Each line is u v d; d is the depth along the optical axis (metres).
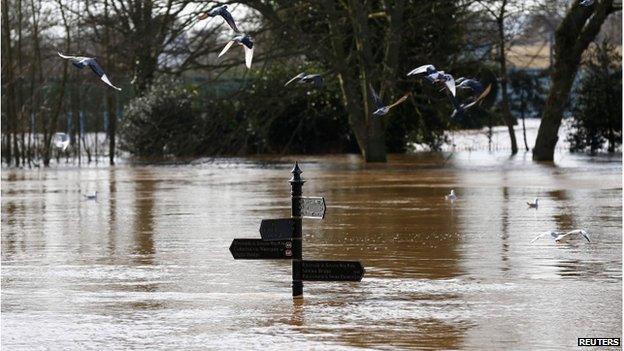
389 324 22.11
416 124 91.19
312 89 80.12
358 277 24.41
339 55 76.75
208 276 28.00
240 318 22.80
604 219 39.94
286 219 24.80
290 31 74.25
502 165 75.19
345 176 65.56
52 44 94.81
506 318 22.58
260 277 27.78
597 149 92.19
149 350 20.16
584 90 91.38
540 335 21.08
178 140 85.75
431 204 46.59
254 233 36.84
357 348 20.16
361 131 79.75
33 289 26.30
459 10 79.19
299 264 24.81
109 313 23.41
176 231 37.62
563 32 78.38
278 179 63.72
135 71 77.56
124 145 90.25
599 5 76.75
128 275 28.25
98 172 72.25
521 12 81.44
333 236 35.78
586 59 92.19
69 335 21.41
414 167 74.00
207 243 34.38
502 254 31.31
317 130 93.19
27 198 51.81
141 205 47.56
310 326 21.98
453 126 92.75
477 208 44.53
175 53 75.25
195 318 22.83
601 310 23.30
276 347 20.28
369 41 77.00
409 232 36.66
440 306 23.86
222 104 81.38
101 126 101.12
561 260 30.05
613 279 27.02
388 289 25.91
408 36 80.19
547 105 80.00
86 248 33.44
